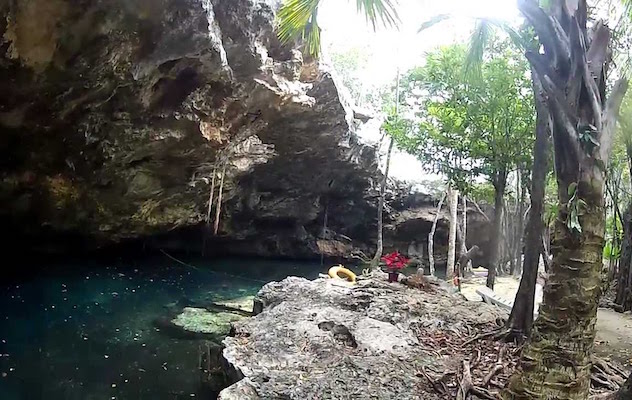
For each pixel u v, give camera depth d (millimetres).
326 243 17828
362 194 17594
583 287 3631
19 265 12672
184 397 6172
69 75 7895
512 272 14016
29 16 6836
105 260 14320
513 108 8820
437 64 9867
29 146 9953
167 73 8836
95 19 7188
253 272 14797
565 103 3543
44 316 9070
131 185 11828
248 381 4930
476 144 9352
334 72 12672
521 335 6176
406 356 5703
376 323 6652
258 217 16719
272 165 15039
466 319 7152
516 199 14109
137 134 9891
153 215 13492
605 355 6289
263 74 10078
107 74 8148
